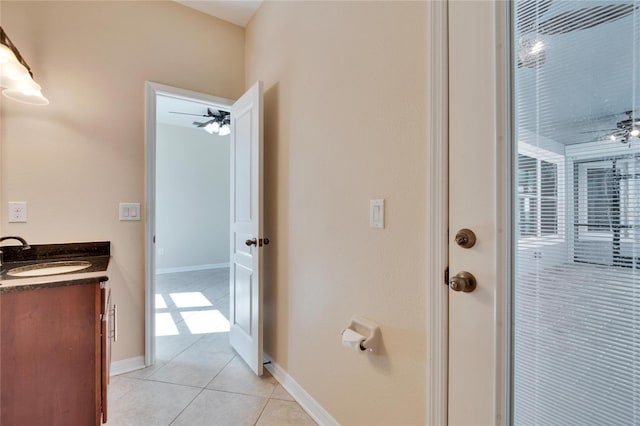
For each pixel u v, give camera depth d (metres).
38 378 1.24
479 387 0.86
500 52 0.81
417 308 1.04
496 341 0.82
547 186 0.75
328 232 1.50
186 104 4.21
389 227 1.16
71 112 1.89
